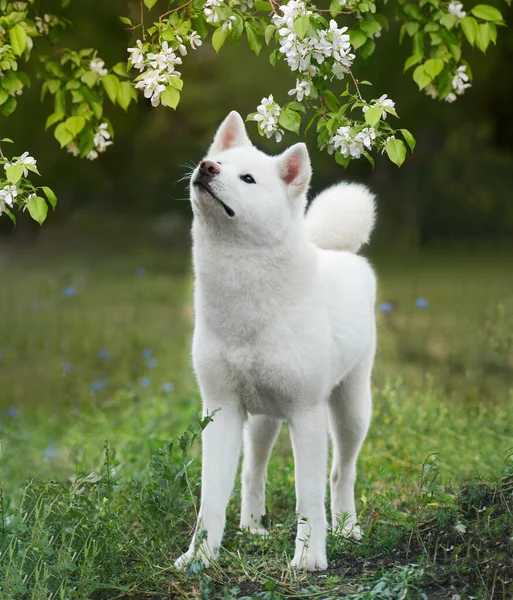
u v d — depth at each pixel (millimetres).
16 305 12609
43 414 7723
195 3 4113
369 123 3701
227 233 3971
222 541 4402
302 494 4164
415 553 4172
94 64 4934
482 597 3521
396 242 20000
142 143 21516
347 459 4969
